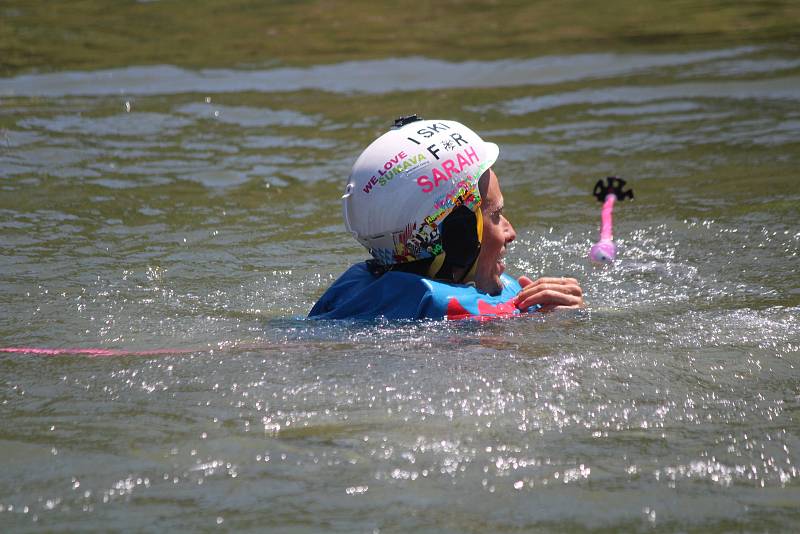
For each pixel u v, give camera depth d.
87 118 19.56
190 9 35.91
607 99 20.84
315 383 7.48
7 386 7.62
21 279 10.90
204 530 5.46
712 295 9.88
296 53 27.89
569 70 24.22
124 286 10.72
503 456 6.26
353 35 30.89
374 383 7.40
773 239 11.96
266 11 35.50
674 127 18.30
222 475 6.08
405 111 20.34
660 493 5.80
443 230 8.72
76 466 6.22
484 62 25.73
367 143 17.81
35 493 5.90
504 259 11.78
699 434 6.53
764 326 8.67
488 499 5.76
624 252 11.80
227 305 10.08
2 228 12.92
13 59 26.92
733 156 16.14
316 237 12.75
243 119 19.80
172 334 8.97
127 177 15.62
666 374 7.51
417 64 25.73
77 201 14.30
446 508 5.66
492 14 34.09
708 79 22.16
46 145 17.41
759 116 18.70
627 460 6.20
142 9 35.94
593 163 16.19
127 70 25.11
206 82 23.59
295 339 8.56
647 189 14.56
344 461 6.23
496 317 8.74
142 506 5.73
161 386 7.53
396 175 8.63
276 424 6.78
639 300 9.77
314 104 21.19
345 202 8.90
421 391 7.25
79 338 8.90
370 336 8.45
